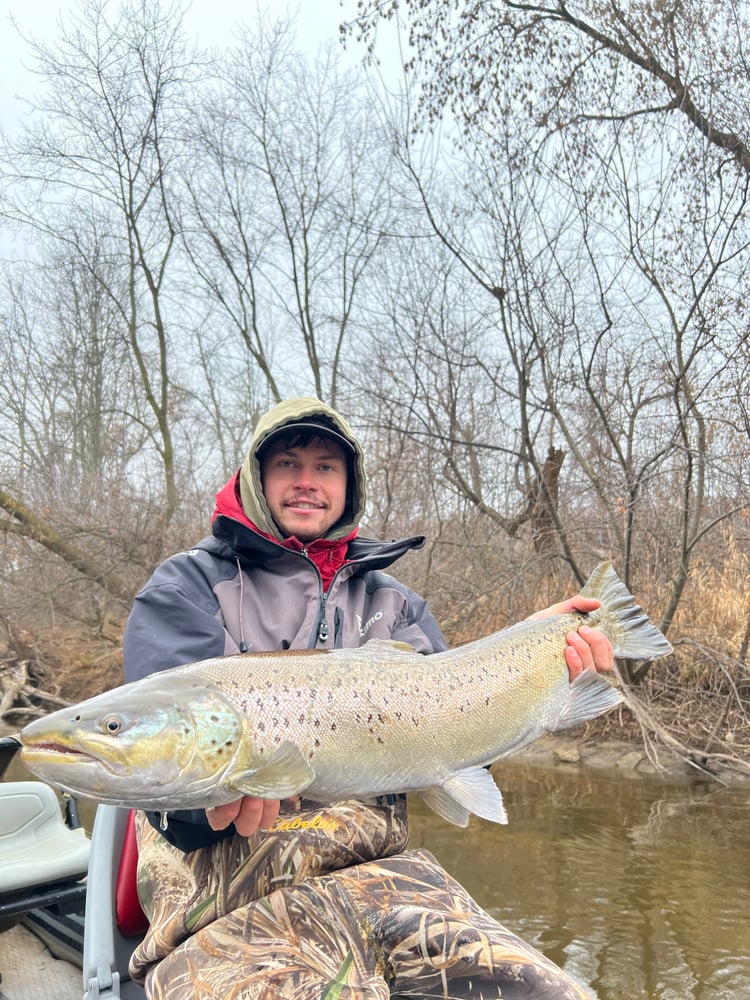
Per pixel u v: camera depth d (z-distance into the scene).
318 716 2.20
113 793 1.95
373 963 2.21
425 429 11.46
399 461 11.23
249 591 2.74
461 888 2.51
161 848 2.54
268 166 15.80
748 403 8.38
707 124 8.40
